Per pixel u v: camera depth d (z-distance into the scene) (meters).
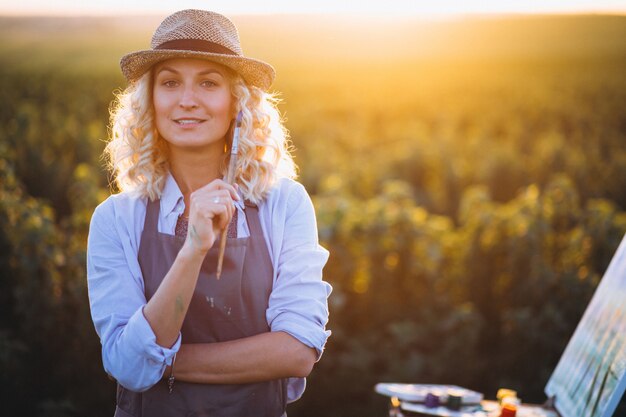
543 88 31.14
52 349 4.75
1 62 44.00
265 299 1.61
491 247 5.61
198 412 1.56
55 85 30.97
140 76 1.62
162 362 1.45
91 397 4.76
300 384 1.75
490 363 5.21
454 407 2.24
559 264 5.68
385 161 12.39
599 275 5.44
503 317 5.20
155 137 1.63
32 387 4.68
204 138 1.57
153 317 1.43
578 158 12.63
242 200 1.62
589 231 5.51
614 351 1.96
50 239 4.86
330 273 5.35
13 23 52.53
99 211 1.62
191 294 1.43
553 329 5.04
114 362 1.47
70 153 12.09
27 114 13.80
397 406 2.23
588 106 25.02
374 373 5.14
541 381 5.05
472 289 5.68
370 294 5.45
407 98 26.22
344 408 4.98
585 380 2.10
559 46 46.00
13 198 4.93
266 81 1.62
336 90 29.11
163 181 1.63
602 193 11.79
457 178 11.70
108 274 1.56
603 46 46.09
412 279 5.58
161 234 1.59
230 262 1.58
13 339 4.76
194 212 1.41
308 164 12.09
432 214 11.32
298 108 23.30
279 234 1.62
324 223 5.46
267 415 1.61
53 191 10.20
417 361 5.04
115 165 1.66
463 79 33.94
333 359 5.02
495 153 12.68
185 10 1.58
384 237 5.50
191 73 1.56
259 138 1.64
